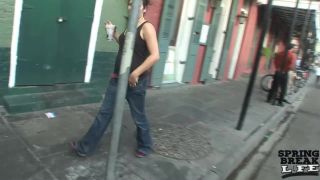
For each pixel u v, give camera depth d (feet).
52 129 15.67
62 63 19.15
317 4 48.34
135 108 14.05
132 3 9.43
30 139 14.43
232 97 32.19
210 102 27.91
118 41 13.80
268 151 21.33
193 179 14.32
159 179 13.65
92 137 13.69
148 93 25.79
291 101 40.22
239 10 41.50
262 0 49.03
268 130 25.59
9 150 13.30
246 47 48.57
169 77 30.66
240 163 18.38
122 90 10.00
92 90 20.62
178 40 30.50
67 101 18.44
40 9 17.26
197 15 31.07
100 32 20.43
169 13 26.71
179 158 15.75
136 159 14.70
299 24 65.26
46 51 18.19
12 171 12.08
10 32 16.52
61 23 18.35
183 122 20.88
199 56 34.14
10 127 15.10
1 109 16.53
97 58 20.81
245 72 52.39
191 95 28.81
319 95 55.52
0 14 15.97
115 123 10.36
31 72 17.87
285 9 53.36
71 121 16.92
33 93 17.99
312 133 27.71
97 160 13.89
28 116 16.47
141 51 12.60
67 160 13.46
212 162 16.31
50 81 18.83
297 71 53.78
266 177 17.52
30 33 17.25
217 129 21.17
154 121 19.89
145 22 12.48
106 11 20.31
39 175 12.19
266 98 36.29
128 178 13.17
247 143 20.30
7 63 16.81
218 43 38.86
